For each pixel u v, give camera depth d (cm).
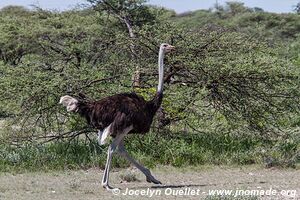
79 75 3762
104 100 2906
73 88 3747
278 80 3891
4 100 3747
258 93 3875
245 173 3384
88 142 3862
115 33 4141
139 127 2917
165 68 3894
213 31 3959
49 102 3734
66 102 2939
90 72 3800
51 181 3102
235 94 3875
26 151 3597
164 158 3597
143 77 3909
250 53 3969
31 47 6141
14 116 3794
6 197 2714
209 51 3931
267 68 3803
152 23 4931
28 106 3719
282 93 3912
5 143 3741
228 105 3906
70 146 3759
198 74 3841
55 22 5525
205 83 3794
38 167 3431
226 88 3853
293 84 3922
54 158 3541
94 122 2917
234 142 3881
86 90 3762
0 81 3744
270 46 4253
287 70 3878
